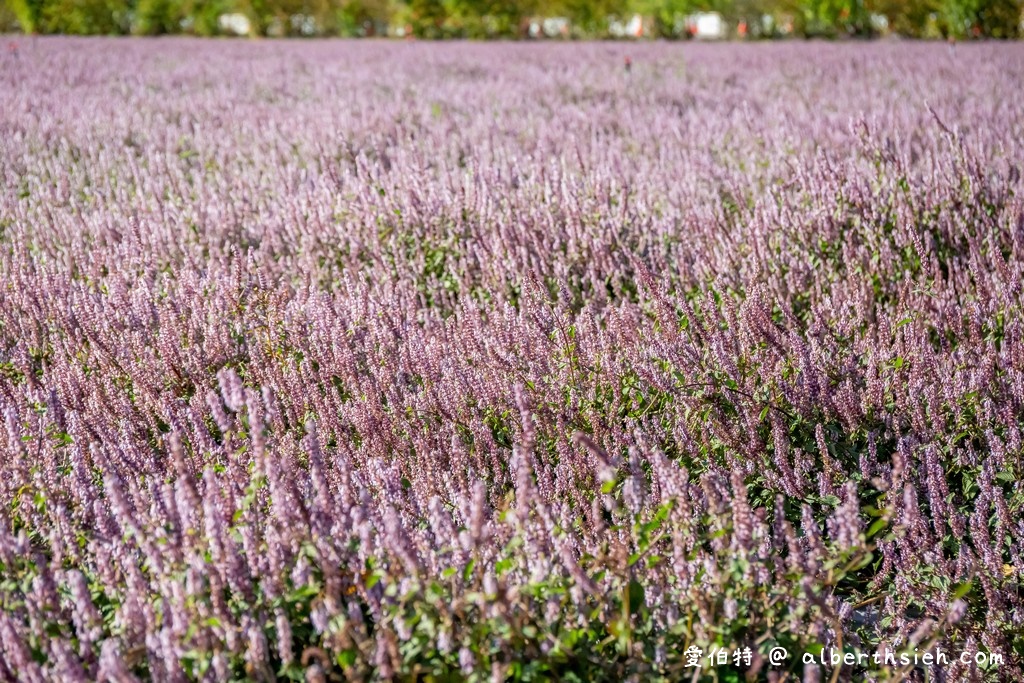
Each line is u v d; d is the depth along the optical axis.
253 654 2.24
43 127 9.82
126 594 2.56
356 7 34.94
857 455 3.79
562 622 2.47
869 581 3.34
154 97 12.84
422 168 6.95
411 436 3.82
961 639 3.10
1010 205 5.57
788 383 3.93
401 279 5.50
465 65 18.36
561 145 8.39
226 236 6.18
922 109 10.73
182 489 2.58
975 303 4.57
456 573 2.52
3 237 6.54
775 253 5.46
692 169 7.18
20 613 2.59
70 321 4.78
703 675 2.44
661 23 34.16
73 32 35.34
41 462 3.43
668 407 3.91
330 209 6.20
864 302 4.84
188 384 4.45
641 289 4.97
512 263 5.26
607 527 2.97
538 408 3.84
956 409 3.88
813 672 2.30
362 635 2.32
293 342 4.55
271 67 18.14
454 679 2.29
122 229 6.27
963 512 3.58
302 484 3.02
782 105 10.77
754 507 3.54
